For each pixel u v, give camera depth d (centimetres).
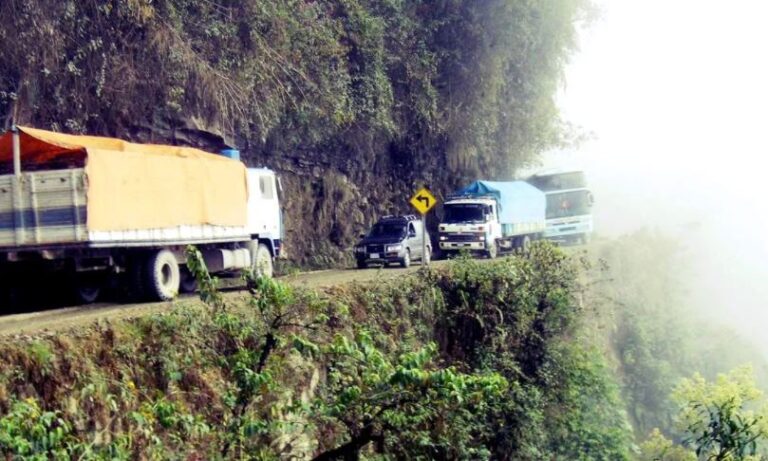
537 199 3262
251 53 2197
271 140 2420
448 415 1263
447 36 3042
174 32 1986
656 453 1908
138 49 1950
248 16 2173
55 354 936
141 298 1452
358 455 1021
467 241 2752
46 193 1301
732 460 1434
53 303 1512
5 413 845
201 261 999
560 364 1828
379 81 2672
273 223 1930
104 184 1323
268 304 996
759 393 1634
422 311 1633
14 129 1298
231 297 1337
